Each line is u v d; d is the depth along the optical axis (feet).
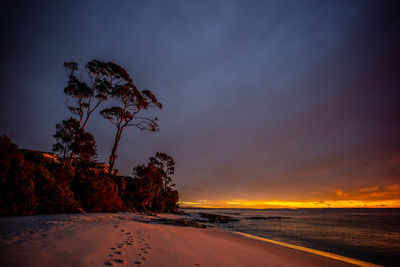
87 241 22.67
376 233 90.79
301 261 29.73
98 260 16.92
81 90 100.89
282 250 37.91
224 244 35.76
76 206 67.72
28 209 50.52
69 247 19.48
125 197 116.06
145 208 129.90
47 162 73.26
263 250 35.40
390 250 52.34
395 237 78.02
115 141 128.98
